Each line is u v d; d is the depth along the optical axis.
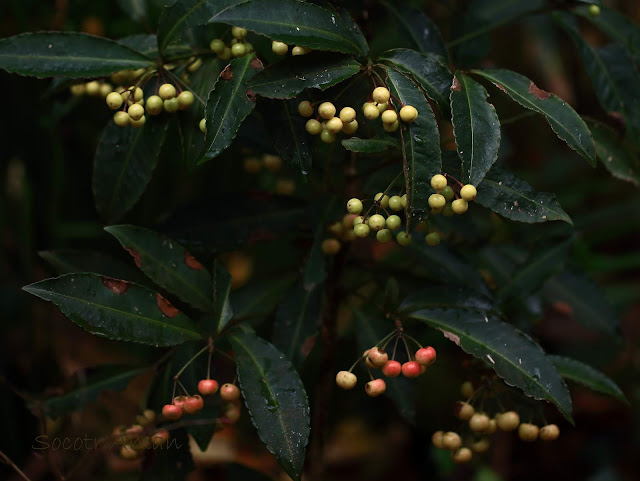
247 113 0.56
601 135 0.65
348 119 0.57
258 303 0.66
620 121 0.65
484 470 0.77
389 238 0.58
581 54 0.65
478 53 0.68
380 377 0.63
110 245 0.81
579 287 0.68
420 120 0.56
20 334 0.78
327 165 0.65
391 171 0.62
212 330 0.62
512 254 0.69
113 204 0.62
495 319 0.60
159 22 0.59
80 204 0.82
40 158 0.77
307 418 0.58
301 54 0.57
